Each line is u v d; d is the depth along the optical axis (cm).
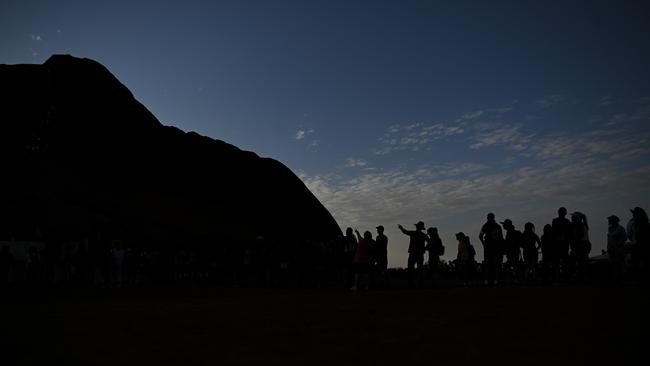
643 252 1527
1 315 1031
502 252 1756
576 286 1450
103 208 4938
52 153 5478
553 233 1714
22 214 4100
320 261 2539
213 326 808
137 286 2628
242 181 7512
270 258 2752
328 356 551
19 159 5075
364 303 1130
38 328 813
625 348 547
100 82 7006
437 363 502
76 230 3972
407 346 597
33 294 1950
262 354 569
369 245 1825
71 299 1627
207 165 7400
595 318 770
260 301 1277
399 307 1020
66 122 6028
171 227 5231
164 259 3158
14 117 5534
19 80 6022
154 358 554
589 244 1714
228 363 523
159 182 6384
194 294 1950
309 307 1077
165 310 1085
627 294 1102
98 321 901
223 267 3059
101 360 549
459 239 1927
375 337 669
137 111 7169
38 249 2919
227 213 6600
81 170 5531
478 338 635
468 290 1384
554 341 598
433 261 1831
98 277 2391
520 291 1295
